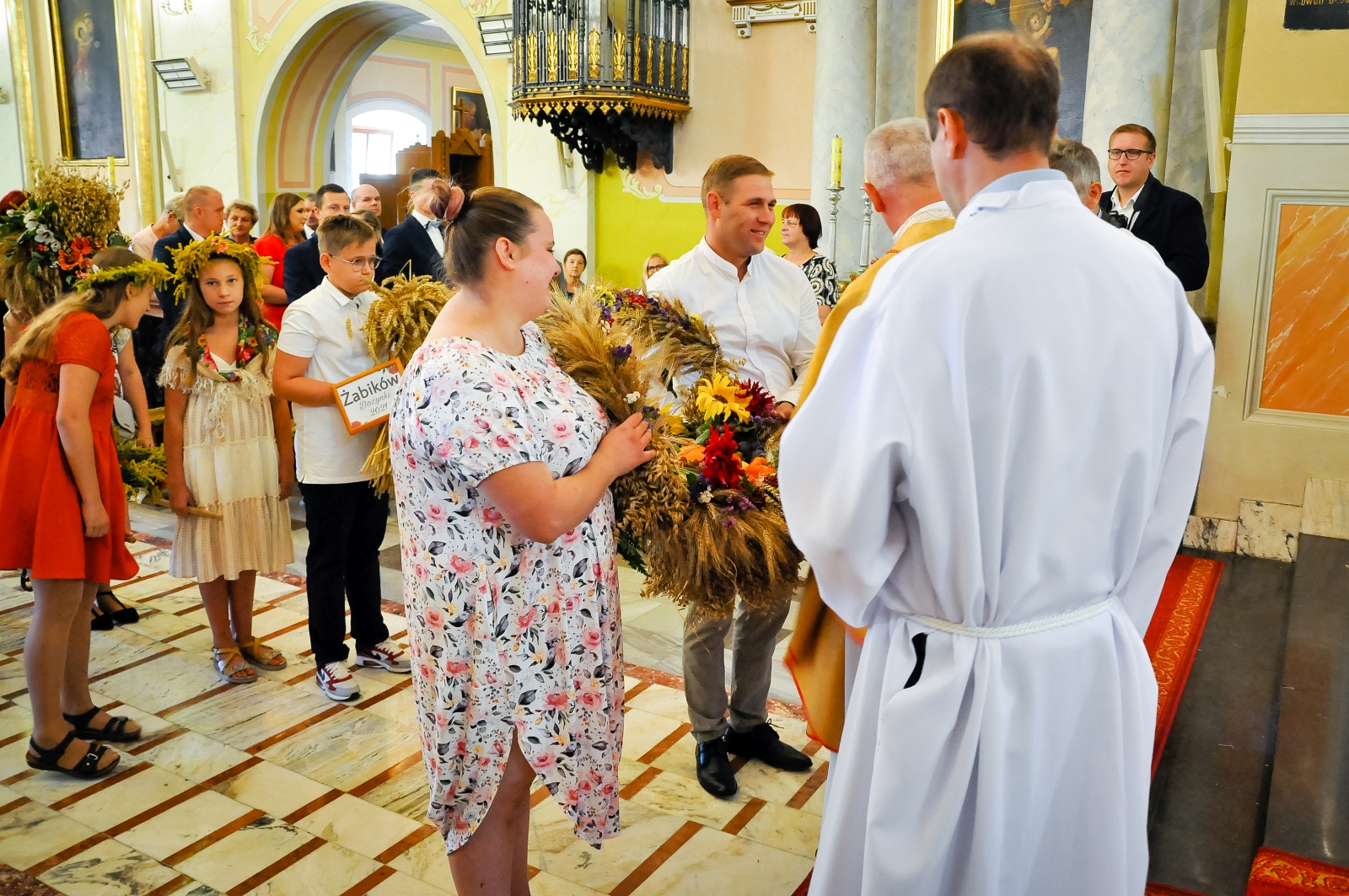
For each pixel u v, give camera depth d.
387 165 15.19
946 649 1.39
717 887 2.31
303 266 4.80
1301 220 4.30
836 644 1.71
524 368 1.80
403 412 1.77
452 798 1.90
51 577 2.67
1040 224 1.33
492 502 1.73
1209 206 5.09
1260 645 3.54
